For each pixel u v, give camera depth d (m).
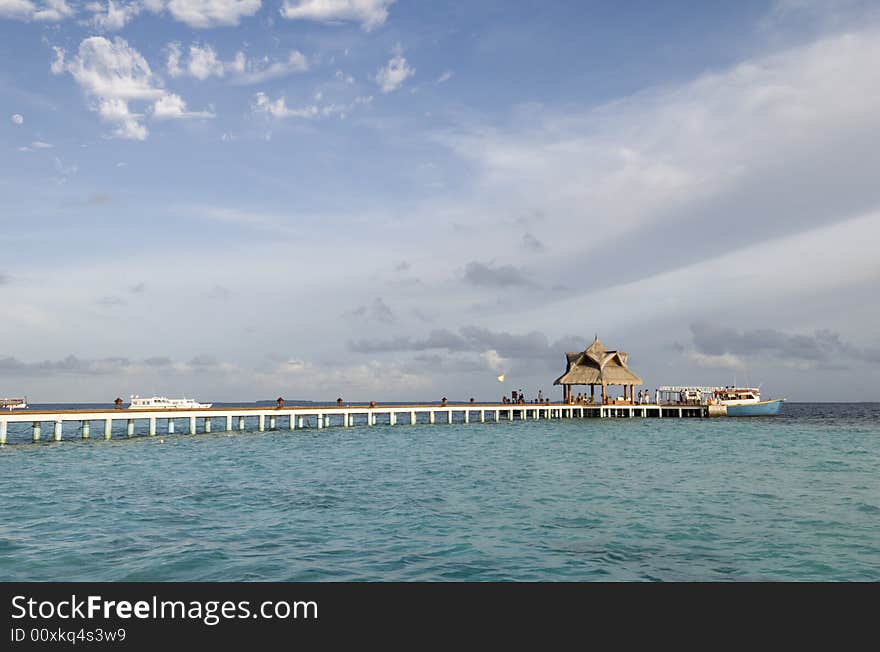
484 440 50.31
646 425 70.62
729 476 28.12
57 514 19.64
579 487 25.00
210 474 29.14
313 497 22.78
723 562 14.57
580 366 85.12
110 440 48.91
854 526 17.88
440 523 18.31
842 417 97.44
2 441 44.12
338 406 65.12
